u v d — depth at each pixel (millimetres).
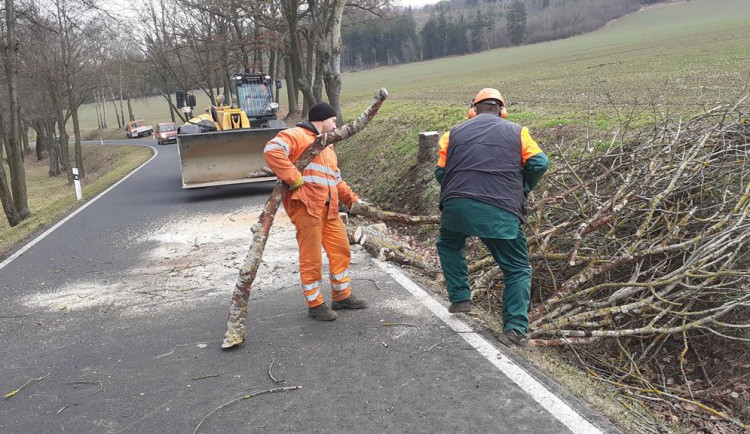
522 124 9711
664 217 5129
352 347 4336
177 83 42250
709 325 4469
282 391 3756
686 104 9266
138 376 4094
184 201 12188
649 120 7773
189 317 5199
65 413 3658
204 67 33250
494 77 34219
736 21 53688
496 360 4012
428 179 9523
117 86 56594
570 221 5586
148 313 5387
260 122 17297
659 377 4426
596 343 4875
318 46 16875
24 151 54688
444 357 4094
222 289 5945
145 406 3680
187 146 12430
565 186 6316
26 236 9742
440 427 3264
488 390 3629
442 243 4555
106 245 8406
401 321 4770
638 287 4750
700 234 4766
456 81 36281
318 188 4676
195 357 4332
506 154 4070
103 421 3539
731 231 4539
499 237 3982
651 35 54875
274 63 35812
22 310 5727
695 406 4062
